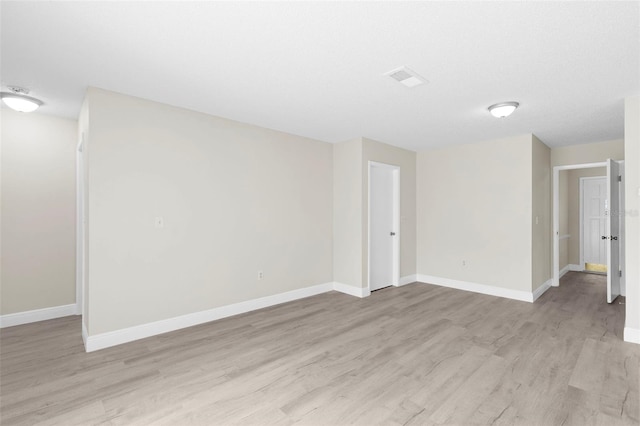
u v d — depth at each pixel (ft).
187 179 11.27
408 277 18.17
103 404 6.73
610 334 10.48
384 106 10.85
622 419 6.18
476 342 9.91
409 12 5.77
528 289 14.53
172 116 10.89
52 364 8.49
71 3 5.49
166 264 10.79
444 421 6.17
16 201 11.46
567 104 10.50
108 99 9.57
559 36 6.53
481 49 7.07
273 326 11.35
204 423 6.13
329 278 16.49
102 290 9.48
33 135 11.74
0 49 7.09
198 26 6.23
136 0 5.41
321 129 13.91
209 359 8.80
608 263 13.71
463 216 16.78
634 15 5.77
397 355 9.04
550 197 17.15
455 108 11.00
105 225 9.53
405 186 17.97
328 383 7.56
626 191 9.95
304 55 7.39
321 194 16.08
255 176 13.29
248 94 9.84
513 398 6.91
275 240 14.05
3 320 11.18
